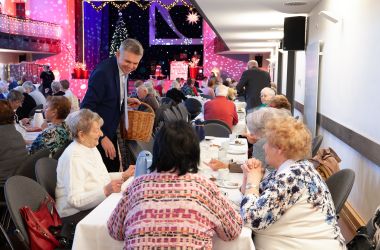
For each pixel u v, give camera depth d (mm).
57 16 22641
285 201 2289
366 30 4480
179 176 2008
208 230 1977
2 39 18203
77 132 3020
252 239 2451
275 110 3418
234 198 2812
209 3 7633
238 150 4457
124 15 23703
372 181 4223
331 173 3693
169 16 23312
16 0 22328
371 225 2580
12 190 2658
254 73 9977
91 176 2988
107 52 24188
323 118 6973
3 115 3965
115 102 3965
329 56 6625
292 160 2396
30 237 2584
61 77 22719
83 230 2391
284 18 9398
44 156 3789
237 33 12961
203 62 23406
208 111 6734
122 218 2061
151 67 23547
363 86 4570
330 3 6531
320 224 2312
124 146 4156
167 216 1945
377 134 4035
